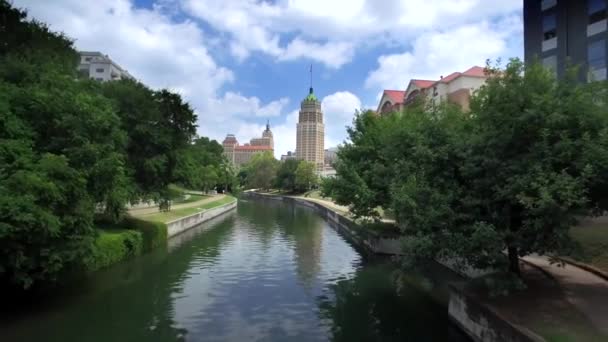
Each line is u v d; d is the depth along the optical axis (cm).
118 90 2669
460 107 1706
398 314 1572
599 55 3231
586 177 1005
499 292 1209
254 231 4241
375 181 2770
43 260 1391
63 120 1509
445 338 1320
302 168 12194
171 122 2959
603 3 3222
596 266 1543
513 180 1096
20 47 1853
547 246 1127
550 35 3634
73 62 2297
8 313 1513
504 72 1216
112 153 1728
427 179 1397
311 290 1934
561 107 1119
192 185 3188
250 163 17175
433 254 1290
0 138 1324
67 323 1430
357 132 3238
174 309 1612
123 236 2512
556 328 976
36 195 1255
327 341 1299
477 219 1250
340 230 4434
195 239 3594
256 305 1681
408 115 2842
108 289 1897
